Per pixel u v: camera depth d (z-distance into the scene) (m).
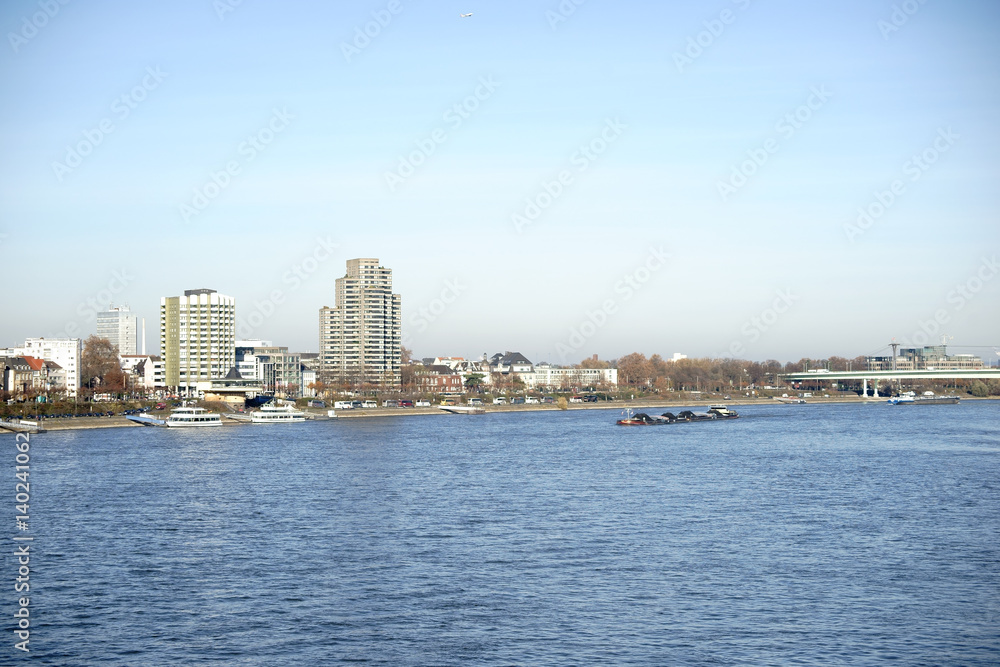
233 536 121.44
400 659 76.75
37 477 181.25
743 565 103.56
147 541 118.75
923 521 128.50
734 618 85.50
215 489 164.12
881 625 83.44
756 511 137.38
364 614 87.75
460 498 152.12
